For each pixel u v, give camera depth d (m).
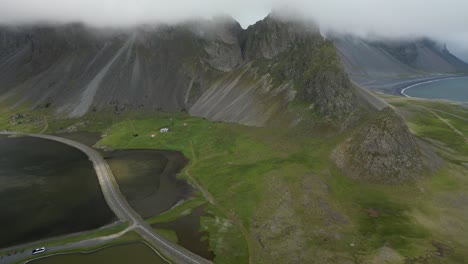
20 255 76.19
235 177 115.81
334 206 92.12
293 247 76.25
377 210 89.75
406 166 106.25
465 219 85.19
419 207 90.88
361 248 74.19
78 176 127.81
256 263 71.94
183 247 78.38
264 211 93.06
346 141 121.75
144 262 73.06
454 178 106.50
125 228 87.69
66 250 77.75
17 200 106.19
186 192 110.75
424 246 73.75
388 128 114.12
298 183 103.44
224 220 91.12
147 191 112.38
